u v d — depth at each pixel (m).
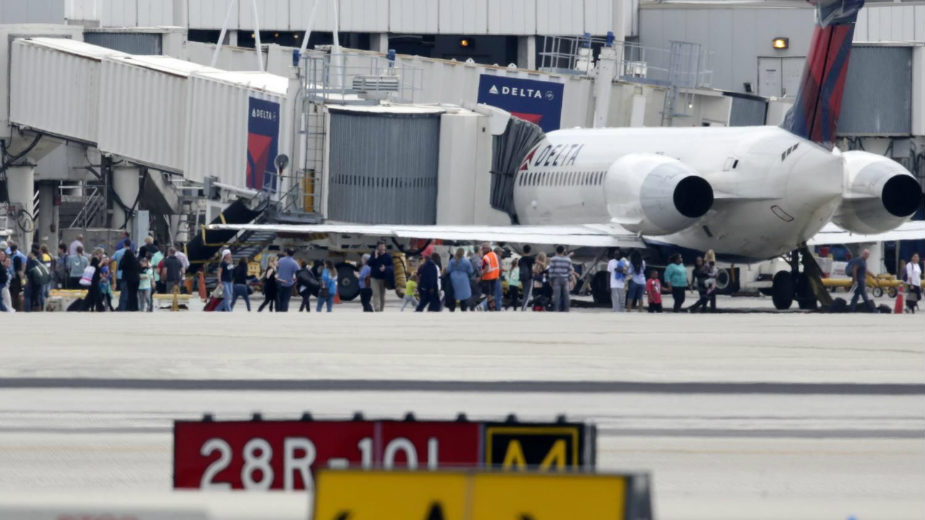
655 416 54.38
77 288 155.62
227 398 58.88
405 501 18.75
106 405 56.75
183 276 156.38
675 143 150.50
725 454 46.16
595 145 167.12
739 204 140.62
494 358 75.94
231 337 90.06
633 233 146.38
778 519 21.20
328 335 92.19
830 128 135.75
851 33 132.50
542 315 119.94
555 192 173.25
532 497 18.48
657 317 117.00
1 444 47.31
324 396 59.38
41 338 88.44
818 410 56.53
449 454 27.78
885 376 68.44
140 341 86.38
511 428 27.39
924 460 45.19
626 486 18.30
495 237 144.75
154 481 40.75
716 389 63.00
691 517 21.19
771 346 85.19
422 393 60.59
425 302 135.00
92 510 20.73
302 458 28.34
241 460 28.41
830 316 120.50
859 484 41.16
